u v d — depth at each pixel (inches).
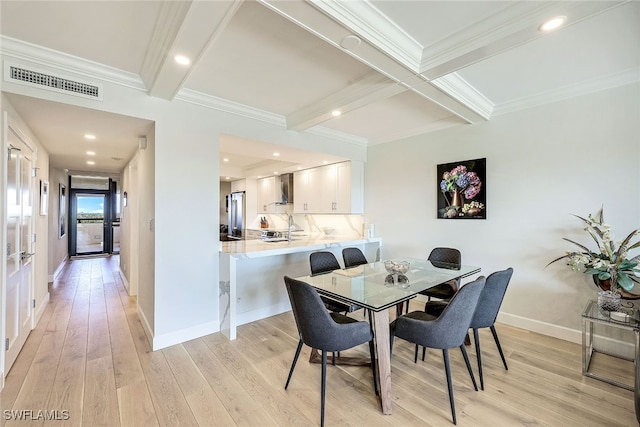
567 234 113.6
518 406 76.4
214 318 120.6
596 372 91.9
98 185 332.8
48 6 64.6
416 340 76.9
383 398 73.8
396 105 128.8
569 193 113.0
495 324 129.9
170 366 94.7
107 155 163.6
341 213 188.9
